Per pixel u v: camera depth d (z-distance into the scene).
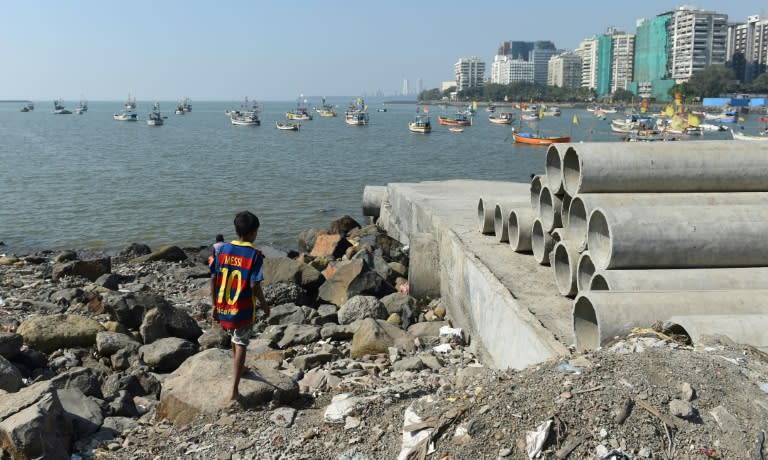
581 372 5.47
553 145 10.03
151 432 7.11
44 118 174.25
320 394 7.92
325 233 21.50
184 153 62.59
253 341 10.93
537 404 5.17
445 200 18.50
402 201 20.36
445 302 13.33
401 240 20.52
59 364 9.80
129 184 38.62
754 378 5.36
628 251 7.82
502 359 8.91
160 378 9.52
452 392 6.04
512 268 10.80
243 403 7.14
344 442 5.93
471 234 13.34
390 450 5.57
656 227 7.87
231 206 31.12
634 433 4.81
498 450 4.94
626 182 9.02
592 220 8.59
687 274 7.76
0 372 7.92
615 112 184.75
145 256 18.86
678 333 6.35
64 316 10.83
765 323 6.21
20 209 30.33
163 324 10.87
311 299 14.34
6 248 23.11
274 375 7.67
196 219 28.09
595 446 4.76
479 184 23.33
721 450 4.70
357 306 12.30
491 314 9.69
